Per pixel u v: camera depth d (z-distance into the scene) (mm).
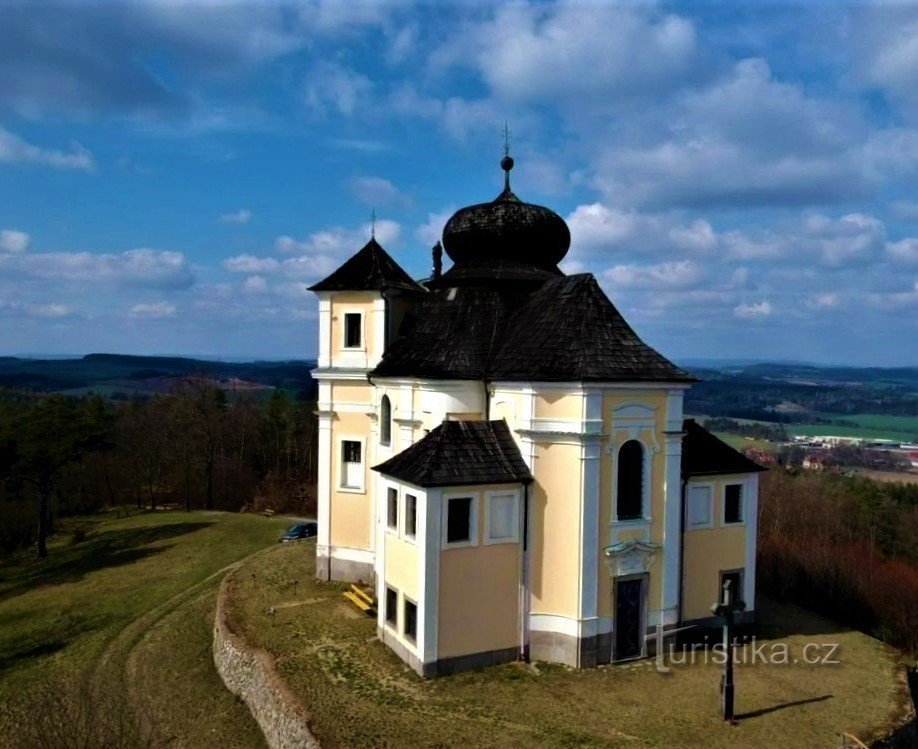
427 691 26531
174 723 28672
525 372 29750
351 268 39250
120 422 99188
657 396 29766
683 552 32844
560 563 28984
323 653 29828
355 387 38531
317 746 22891
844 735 24078
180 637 36219
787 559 44469
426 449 29141
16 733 30156
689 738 23781
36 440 65062
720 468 33781
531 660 29219
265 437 107188
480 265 36875
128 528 72062
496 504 28859
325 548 39469
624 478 29656
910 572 55469
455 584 28047
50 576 57250
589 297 31016
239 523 69750
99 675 34375
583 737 23625
